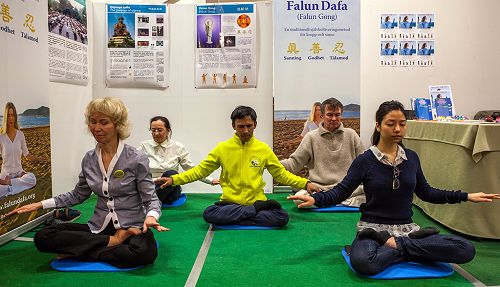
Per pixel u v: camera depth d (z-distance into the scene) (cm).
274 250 285
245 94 483
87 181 260
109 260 249
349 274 242
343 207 396
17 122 313
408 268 243
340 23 469
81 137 446
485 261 263
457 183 312
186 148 490
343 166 411
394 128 249
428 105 457
